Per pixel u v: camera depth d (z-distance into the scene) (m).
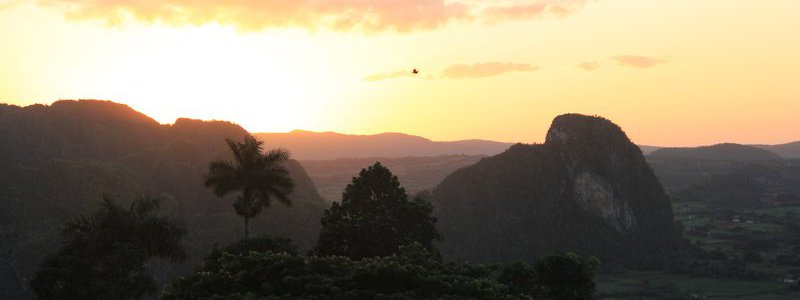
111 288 55.62
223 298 31.66
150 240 59.03
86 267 55.97
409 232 64.00
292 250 59.25
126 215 59.06
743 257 187.75
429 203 68.12
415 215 65.88
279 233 155.50
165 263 129.38
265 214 159.38
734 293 145.50
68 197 160.75
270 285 32.84
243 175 63.06
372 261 36.66
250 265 35.38
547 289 50.50
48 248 129.62
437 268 39.31
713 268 171.12
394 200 66.62
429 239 66.00
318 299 31.28
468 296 33.06
